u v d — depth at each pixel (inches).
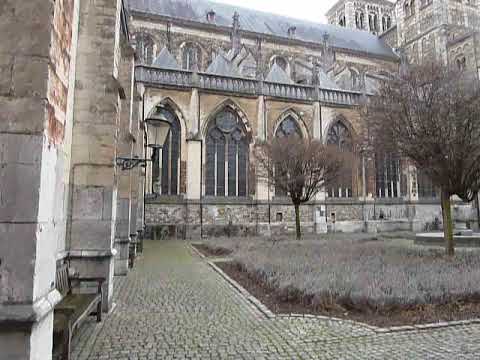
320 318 306.2
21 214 150.4
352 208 1304.1
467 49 1726.1
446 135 546.3
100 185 342.3
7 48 157.6
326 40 1736.0
